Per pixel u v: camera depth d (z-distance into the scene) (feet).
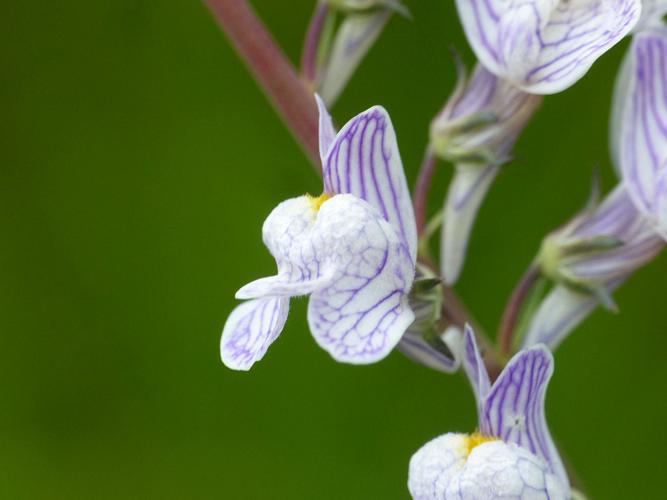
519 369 0.30
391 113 0.44
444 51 0.43
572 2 0.32
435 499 0.30
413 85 0.44
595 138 0.44
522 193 0.44
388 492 0.43
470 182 0.34
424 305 0.31
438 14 0.43
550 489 0.30
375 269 0.30
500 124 0.33
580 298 0.34
